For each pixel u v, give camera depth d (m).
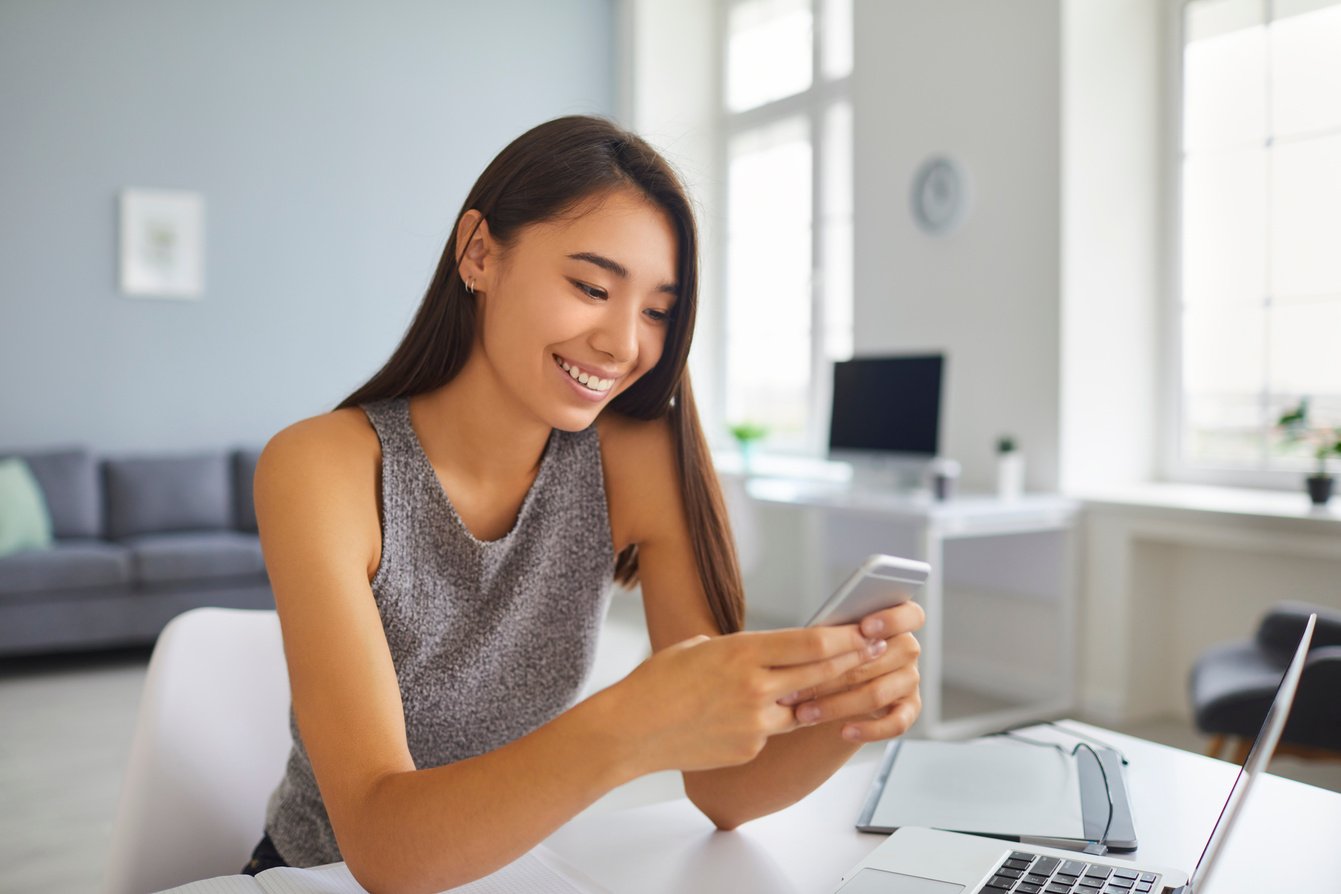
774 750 0.86
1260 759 0.64
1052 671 3.68
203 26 5.11
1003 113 3.70
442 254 0.90
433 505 0.90
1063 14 3.48
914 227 4.05
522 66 5.81
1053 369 3.54
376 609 0.80
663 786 2.75
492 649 0.95
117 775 2.88
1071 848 0.81
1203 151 3.54
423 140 5.59
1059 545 3.50
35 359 4.82
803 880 0.79
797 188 5.23
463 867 0.65
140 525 4.75
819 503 3.56
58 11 4.82
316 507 0.81
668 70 5.73
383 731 0.73
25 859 2.34
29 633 4.03
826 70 5.04
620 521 1.03
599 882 0.78
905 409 3.61
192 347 5.11
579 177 0.81
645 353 0.88
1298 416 3.04
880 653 0.69
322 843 0.95
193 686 1.08
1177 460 3.64
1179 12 3.59
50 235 4.83
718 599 1.01
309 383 5.36
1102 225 3.57
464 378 0.91
